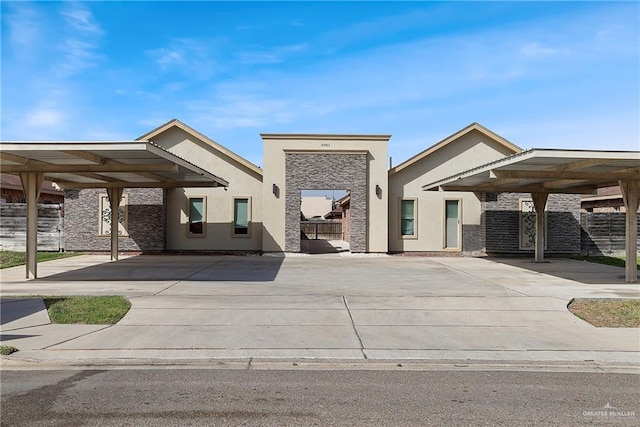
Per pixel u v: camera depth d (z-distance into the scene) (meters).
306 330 9.01
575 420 5.23
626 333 9.05
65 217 23.28
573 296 11.94
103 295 11.72
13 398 5.77
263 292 12.41
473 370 7.07
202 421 5.11
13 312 10.03
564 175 15.10
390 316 10.09
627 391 6.19
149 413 5.32
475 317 10.08
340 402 5.71
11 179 30.70
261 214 23.66
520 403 5.73
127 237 23.00
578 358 7.64
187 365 7.18
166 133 23.56
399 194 23.84
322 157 23.20
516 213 23.39
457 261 20.94
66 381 6.41
